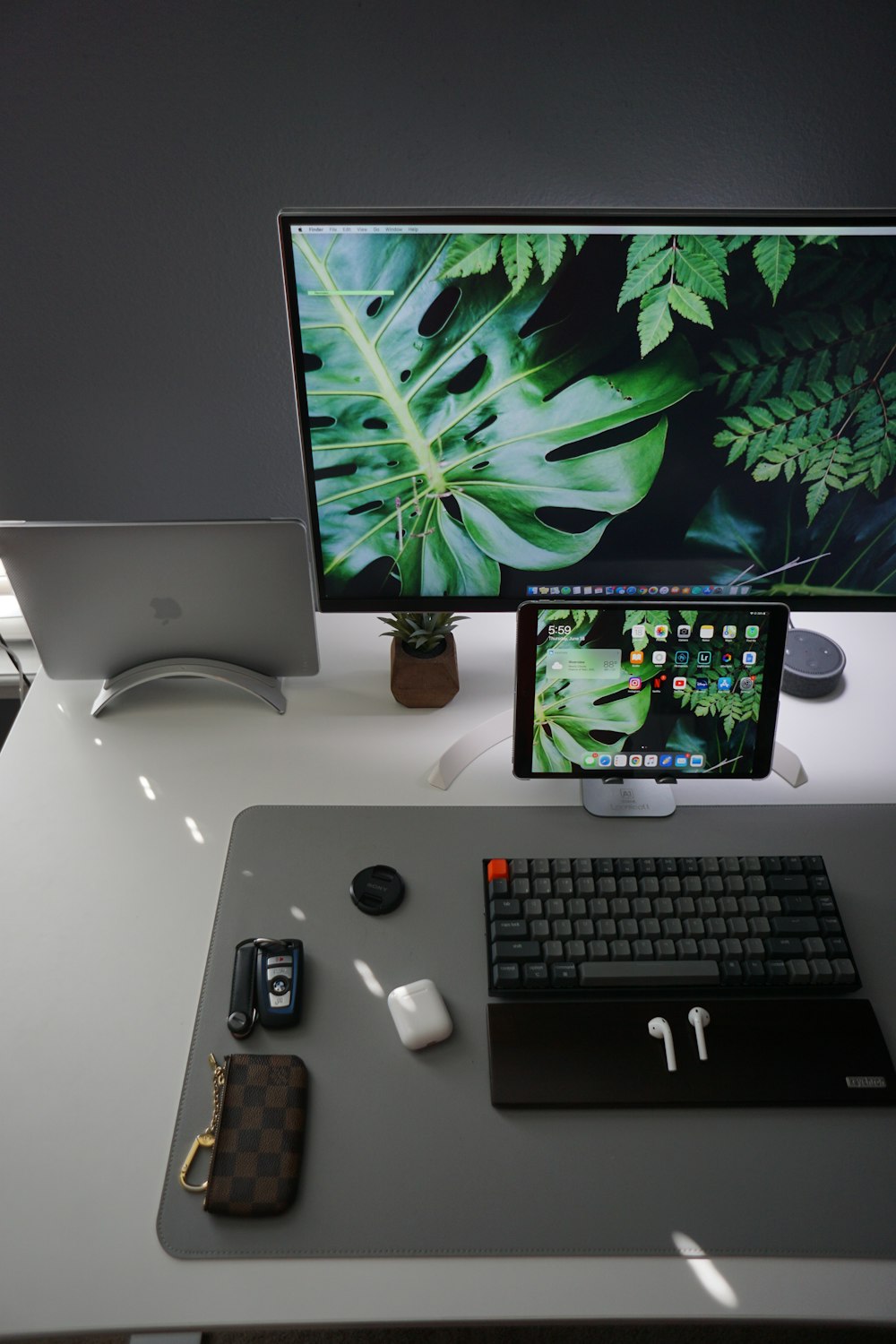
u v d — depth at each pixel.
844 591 1.32
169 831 1.29
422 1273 0.92
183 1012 1.11
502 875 1.19
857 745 1.40
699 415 1.17
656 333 1.11
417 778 1.35
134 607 1.39
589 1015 1.10
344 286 1.08
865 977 1.14
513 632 1.58
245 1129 0.99
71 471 1.72
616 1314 0.90
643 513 1.24
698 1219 0.96
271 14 1.27
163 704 1.46
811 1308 0.91
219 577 1.36
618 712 1.24
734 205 1.49
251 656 1.45
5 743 1.40
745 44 1.32
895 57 1.34
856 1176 0.99
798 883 1.19
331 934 1.17
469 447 1.19
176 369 1.60
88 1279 0.92
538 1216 0.95
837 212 1.03
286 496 1.77
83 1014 1.10
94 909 1.20
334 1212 0.95
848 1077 1.05
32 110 1.33
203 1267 0.92
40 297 1.51
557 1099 1.03
